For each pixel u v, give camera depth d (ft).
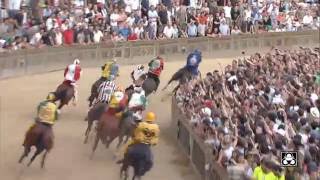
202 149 87.86
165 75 159.43
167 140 109.19
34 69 153.79
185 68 130.31
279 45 199.72
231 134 84.69
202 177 88.22
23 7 166.30
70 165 94.02
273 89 108.58
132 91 101.14
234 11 196.75
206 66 173.47
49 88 139.74
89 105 116.26
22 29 157.58
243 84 115.96
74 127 111.96
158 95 138.72
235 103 99.96
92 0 180.34
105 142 92.53
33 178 88.02
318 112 98.48
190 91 112.78
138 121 90.33
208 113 95.04
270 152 75.82
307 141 83.30
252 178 69.97
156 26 180.04
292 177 72.64
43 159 90.99
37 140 87.04
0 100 127.54
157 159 98.89
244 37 192.24
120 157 97.60
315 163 75.56
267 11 205.57
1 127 110.01
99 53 167.32
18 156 96.58
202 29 186.50
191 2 197.47
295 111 96.68
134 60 173.47
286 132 87.45
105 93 100.01
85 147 101.96
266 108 97.96
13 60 148.05
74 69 112.78
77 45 162.50
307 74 124.57
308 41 205.87
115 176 90.58
